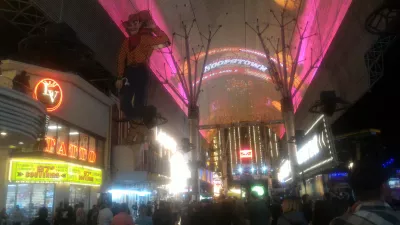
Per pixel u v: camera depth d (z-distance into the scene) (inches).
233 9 2103.8
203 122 3363.7
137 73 711.7
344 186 587.2
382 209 91.3
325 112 696.4
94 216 589.3
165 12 1948.8
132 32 719.7
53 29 784.9
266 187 739.4
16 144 572.1
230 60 2768.2
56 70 766.5
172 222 395.9
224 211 374.0
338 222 97.1
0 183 622.5
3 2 818.8
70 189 815.7
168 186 1633.9
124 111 741.3
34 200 694.5
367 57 712.4
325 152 605.9
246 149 3319.4
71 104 814.5
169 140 1648.6
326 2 1380.4
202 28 2239.2
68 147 798.5
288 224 192.9
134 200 1232.2
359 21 792.3
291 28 1990.7
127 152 1056.2
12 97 446.6
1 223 580.7
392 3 335.0
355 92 984.3
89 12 942.4
